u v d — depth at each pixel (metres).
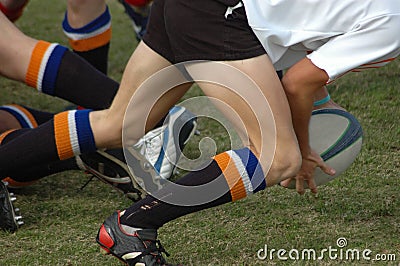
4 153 9.92
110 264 9.57
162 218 9.02
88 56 13.58
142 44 9.34
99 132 9.67
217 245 9.95
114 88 11.08
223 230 10.38
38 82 10.89
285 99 8.68
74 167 11.44
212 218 10.77
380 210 10.69
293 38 8.68
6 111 12.11
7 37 10.91
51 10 22.86
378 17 8.41
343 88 15.52
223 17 8.41
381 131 13.51
